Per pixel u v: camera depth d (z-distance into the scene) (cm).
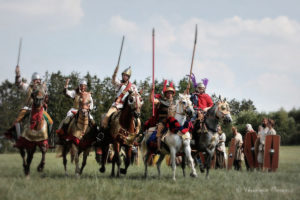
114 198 871
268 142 1720
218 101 1320
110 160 1825
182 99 1198
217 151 2000
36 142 1177
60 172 1428
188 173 1526
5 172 1305
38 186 980
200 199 877
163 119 1272
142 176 1369
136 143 1367
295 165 1936
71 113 1327
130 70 1393
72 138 1248
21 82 1272
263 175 1401
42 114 1178
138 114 1216
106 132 1325
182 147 1240
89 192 926
